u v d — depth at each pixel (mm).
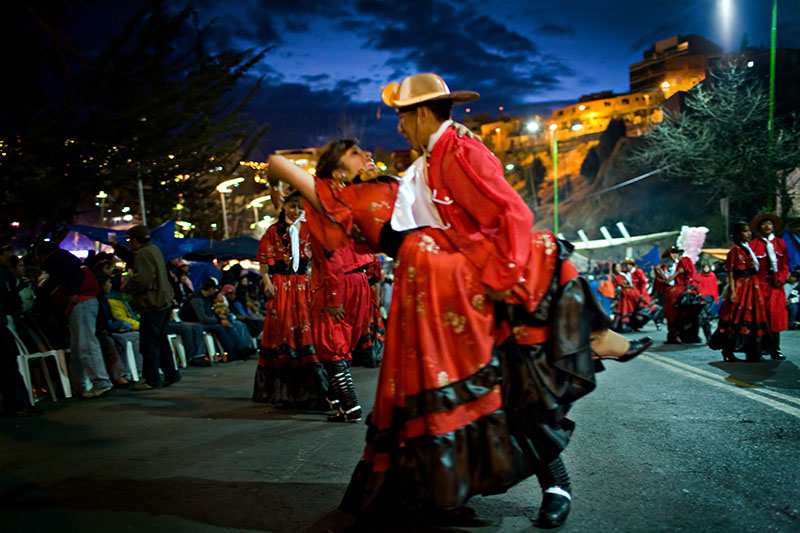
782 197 23406
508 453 2582
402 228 2742
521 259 2516
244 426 5168
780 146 23094
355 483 2855
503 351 2689
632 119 86750
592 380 2643
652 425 4742
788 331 12305
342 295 4172
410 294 2646
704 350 9641
